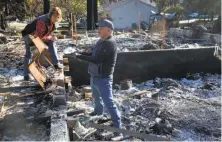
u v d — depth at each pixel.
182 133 5.29
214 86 8.54
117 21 47.47
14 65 8.23
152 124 5.51
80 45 12.34
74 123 4.59
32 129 4.59
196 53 10.19
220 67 10.48
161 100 7.07
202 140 5.07
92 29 22.20
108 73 4.79
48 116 4.61
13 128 4.66
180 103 6.87
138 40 15.07
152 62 9.62
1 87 5.98
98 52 4.65
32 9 33.28
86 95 6.67
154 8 48.38
